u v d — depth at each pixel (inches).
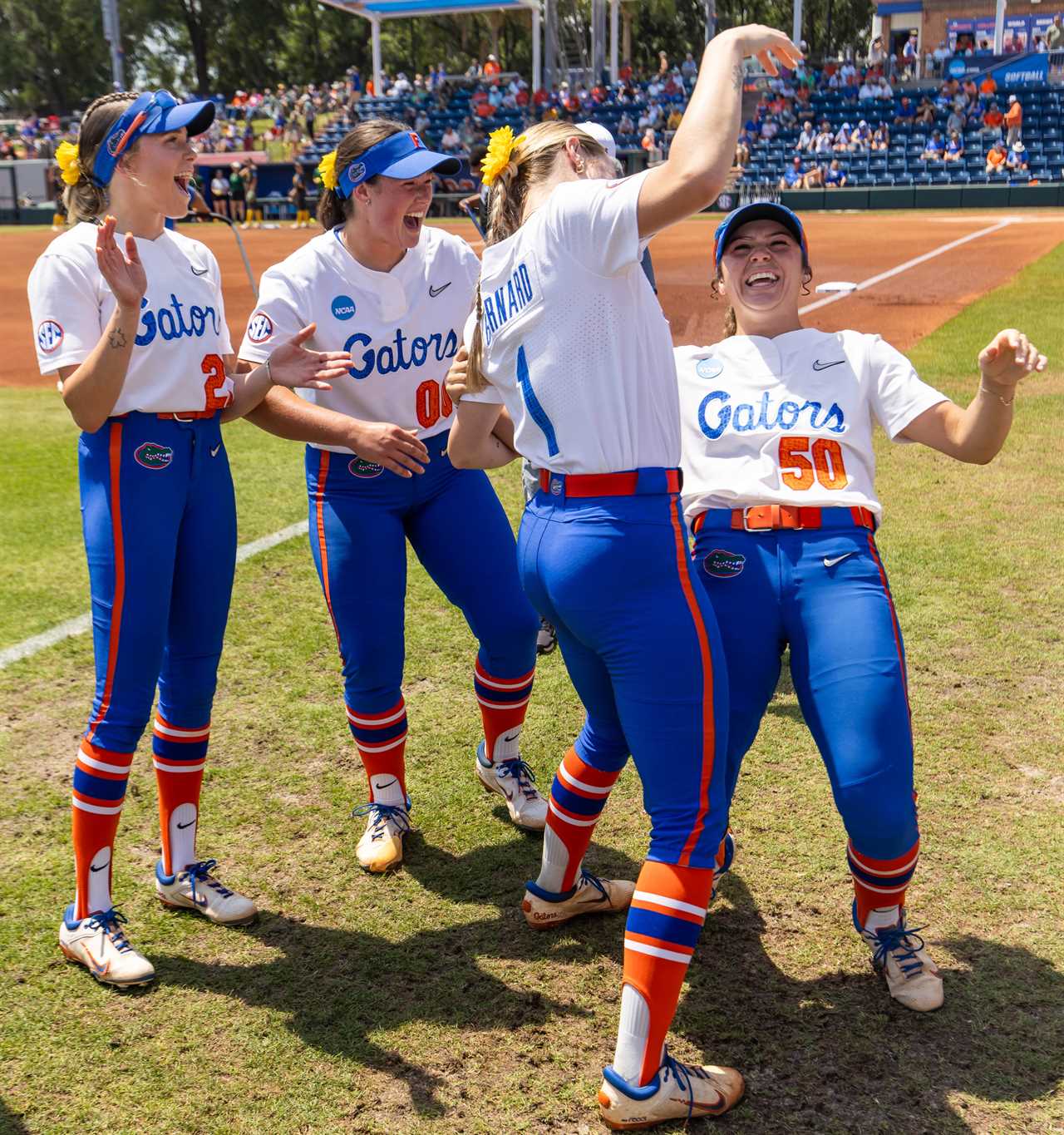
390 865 121.5
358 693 122.1
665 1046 91.3
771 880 116.4
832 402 97.3
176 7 2301.9
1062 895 111.4
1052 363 346.0
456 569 123.6
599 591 84.4
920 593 185.8
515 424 89.5
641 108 1464.1
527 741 148.6
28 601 198.4
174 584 109.0
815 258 674.8
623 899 113.7
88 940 105.0
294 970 105.7
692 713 84.8
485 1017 98.8
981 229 850.1
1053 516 220.1
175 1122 87.5
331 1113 88.1
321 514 120.3
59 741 151.3
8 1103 89.4
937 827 123.3
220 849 125.6
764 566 95.1
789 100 1384.1
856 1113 86.5
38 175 1409.9
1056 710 148.2
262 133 1732.3
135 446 102.4
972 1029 94.8
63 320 98.7
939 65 1464.1
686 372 102.0
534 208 85.5
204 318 105.8
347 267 115.6
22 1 2289.6
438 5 1524.4
